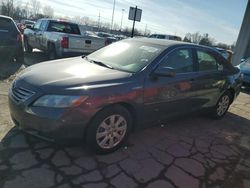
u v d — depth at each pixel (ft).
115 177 10.25
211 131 16.35
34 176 9.68
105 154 11.69
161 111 13.50
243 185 11.07
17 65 28.63
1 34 27.78
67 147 11.76
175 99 13.97
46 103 10.13
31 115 10.25
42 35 35.68
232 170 12.09
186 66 14.60
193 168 11.73
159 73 12.48
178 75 13.94
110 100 10.92
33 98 10.33
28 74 11.71
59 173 10.04
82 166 10.65
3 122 13.35
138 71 12.36
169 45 14.12
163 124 15.21
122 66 13.01
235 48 48.70
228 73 17.88
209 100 16.84
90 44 32.24
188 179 10.86
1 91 18.19
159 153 12.55
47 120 10.04
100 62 13.65
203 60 15.87
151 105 12.75
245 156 13.67
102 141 11.34
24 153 10.98
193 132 15.75
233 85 18.43
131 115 12.37
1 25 27.94
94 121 10.80
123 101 11.42
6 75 23.06
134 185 9.96
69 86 10.39
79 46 31.45
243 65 33.27
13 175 9.59
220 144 14.65
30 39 40.29
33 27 40.34
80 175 10.09
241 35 47.65
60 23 36.32
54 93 10.17
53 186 9.31
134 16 41.06
